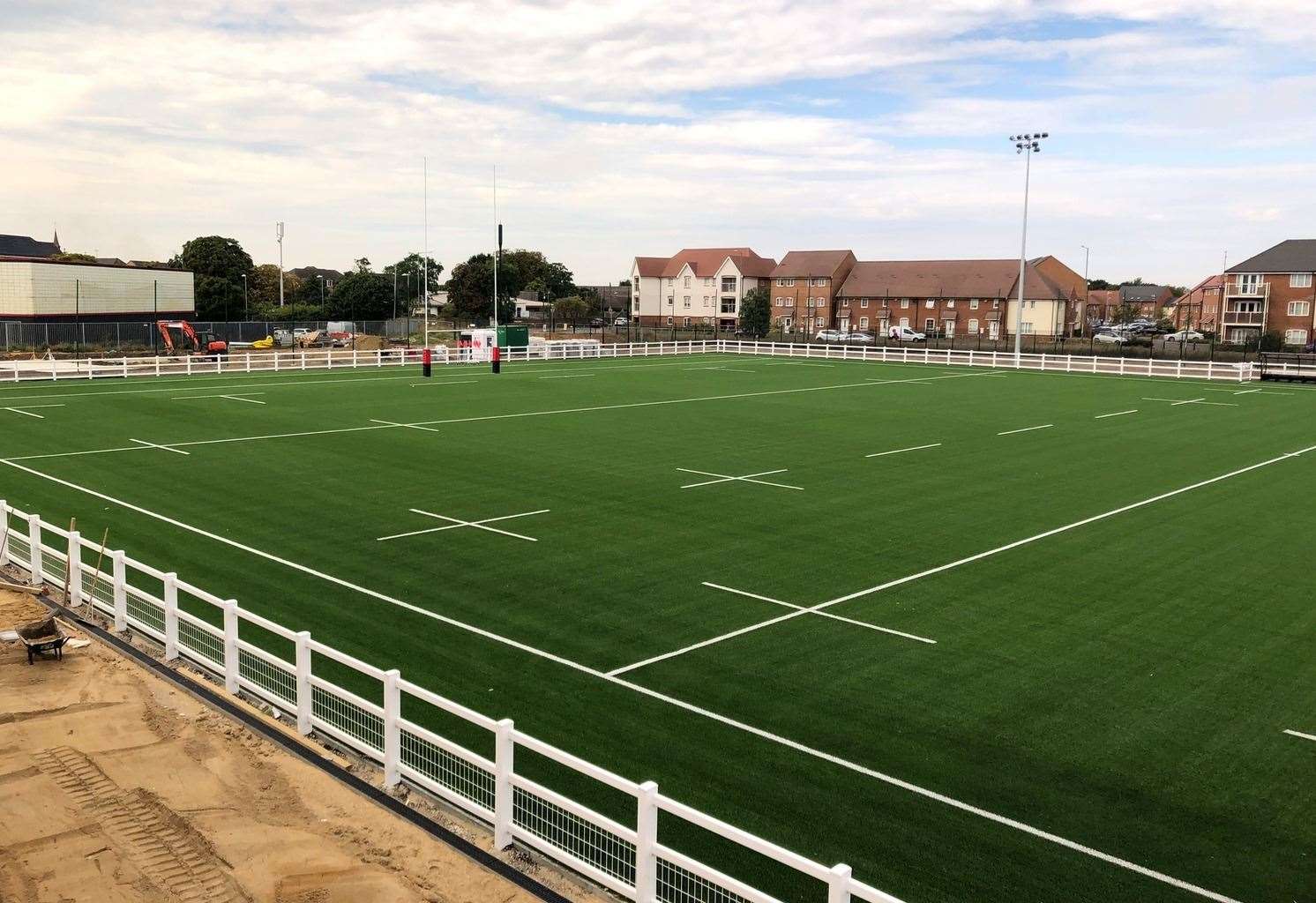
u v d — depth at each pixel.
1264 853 10.77
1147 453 36.28
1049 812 11.53
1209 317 136.38
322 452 34.22
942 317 126.44
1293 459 35.34
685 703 14.37
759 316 127.94
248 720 13.28
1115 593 19.75
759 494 28.30
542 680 15.12
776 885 10.05
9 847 10.27
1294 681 15.49
